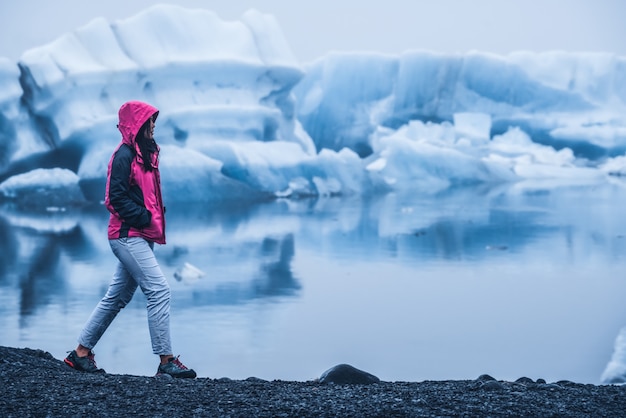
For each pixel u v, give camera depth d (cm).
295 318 1136
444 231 2150
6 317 1134
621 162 4206
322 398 268
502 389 291
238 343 981
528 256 1717
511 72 4250
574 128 4216
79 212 2756
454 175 3741
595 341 984
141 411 246
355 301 1262
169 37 3175
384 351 942
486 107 4297
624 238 1970
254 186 3152
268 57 3353
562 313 1159
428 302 1252
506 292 1330
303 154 3384
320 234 2130
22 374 305
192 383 304
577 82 4300
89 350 361
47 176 2905
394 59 4197
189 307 1219
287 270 1577
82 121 2877
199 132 3178
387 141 3756
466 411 247
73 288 1380
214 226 2331
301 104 4244
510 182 3869
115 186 336
